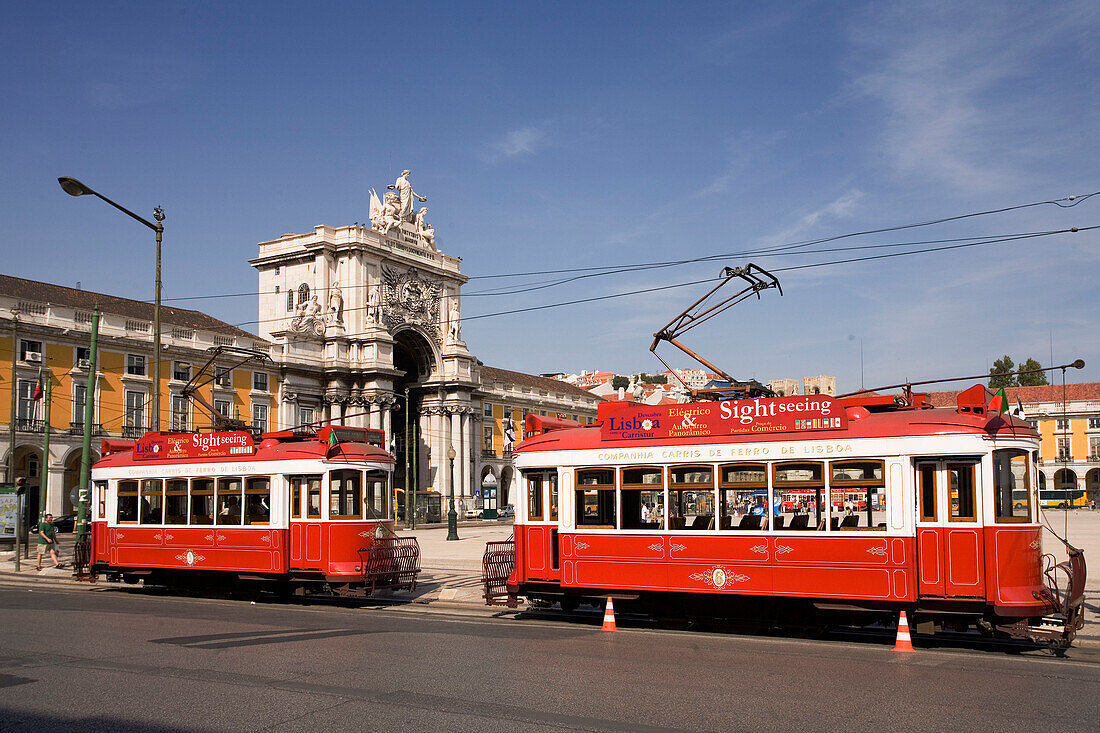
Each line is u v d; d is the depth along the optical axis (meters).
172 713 8.09
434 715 7.96
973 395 12.16
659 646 11.84
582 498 14.48
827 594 12.45
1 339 42.31
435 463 65.88
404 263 64.31
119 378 47.56
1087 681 9.59
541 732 7.42
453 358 66.62
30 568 25.41
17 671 10.05
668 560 13.59
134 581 20.20
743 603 13.23
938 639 12.54
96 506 20.50
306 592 17.78
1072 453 78.12
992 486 11.71
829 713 8.07
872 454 12.36
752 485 13.16
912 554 11.98
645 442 14.02
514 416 77.06
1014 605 11.40
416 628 13.80
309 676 9.69
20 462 43.81
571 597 14.80
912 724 7.71
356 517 17.53
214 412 27.48
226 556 18.25
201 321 56.12
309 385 58.69
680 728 7.55
